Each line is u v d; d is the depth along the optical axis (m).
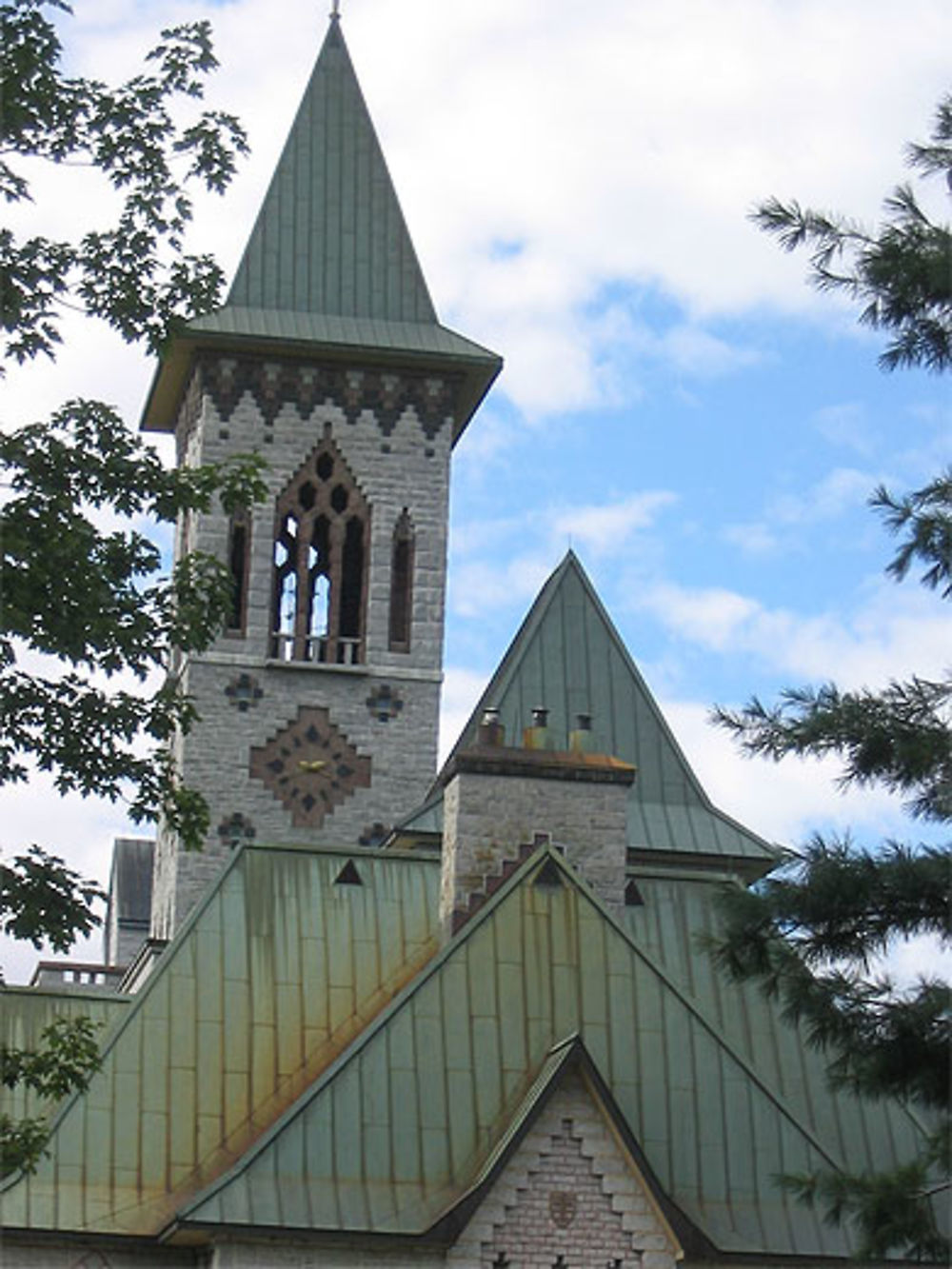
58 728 47.41
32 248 48.22
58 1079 47.28
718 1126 63.50
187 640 48.38
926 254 44.84
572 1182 61.28
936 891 44.59
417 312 102.44
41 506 47.09
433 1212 61.25
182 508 48.81
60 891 47.12
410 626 100.12
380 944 70.12
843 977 45.19
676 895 73.31
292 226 103.56
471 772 70.88
